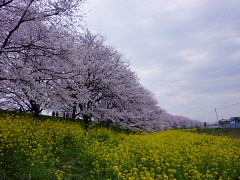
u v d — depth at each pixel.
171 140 13.40
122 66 16.48
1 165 5.52
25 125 9.07
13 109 11.51
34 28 8.98
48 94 9.49
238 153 9.17
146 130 20.61
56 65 10.21
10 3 8.23
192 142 12.73
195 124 91.88
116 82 14.70
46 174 5.47
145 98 20.44
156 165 6.85
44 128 9.94
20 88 8.00
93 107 14.12
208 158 7.77
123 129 19.48
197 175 5.58
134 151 8.52
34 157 6.01
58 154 7.71
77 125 12.44
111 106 16.64
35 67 9.28
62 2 8.55
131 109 17.50
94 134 11.77
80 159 7.42
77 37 10.52
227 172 6.57
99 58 14.85
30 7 8.19
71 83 11.34
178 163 7.14
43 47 8.67
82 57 12.27
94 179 5.78
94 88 13.88
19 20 8.50
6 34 8.68
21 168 5.46
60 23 9.08
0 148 6.41
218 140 13.98
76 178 5.83
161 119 26.61
